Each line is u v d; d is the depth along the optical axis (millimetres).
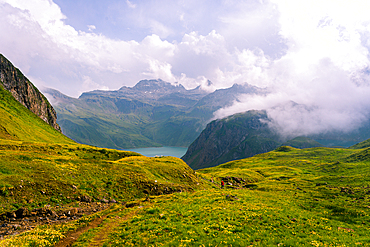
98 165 61688
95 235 23969
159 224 26984
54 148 83625
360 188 61375
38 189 39562
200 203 39281
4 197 34125
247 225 26656
